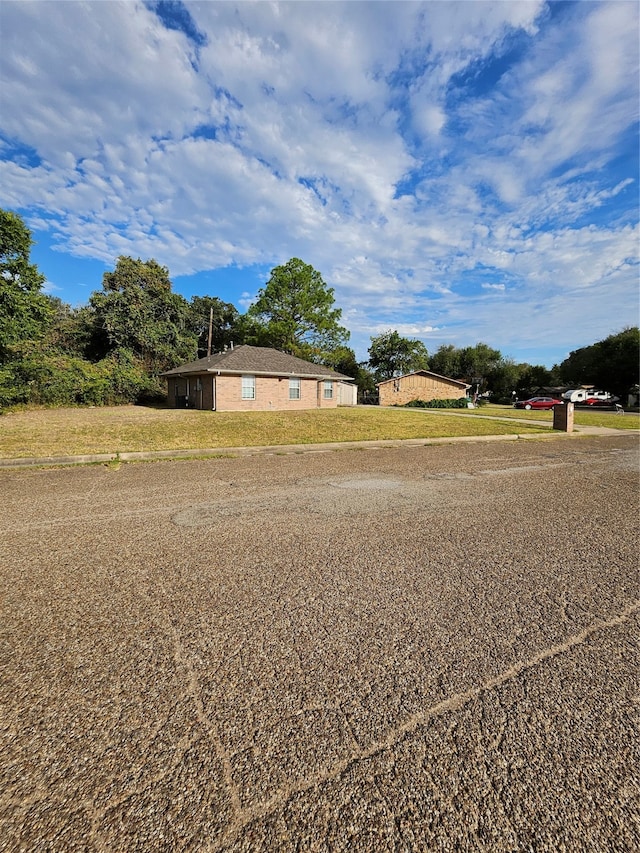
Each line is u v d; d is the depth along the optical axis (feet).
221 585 8.71
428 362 175.42
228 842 3.64
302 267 112.16
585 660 6.31
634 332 125.08
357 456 27.14
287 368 75.15
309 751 4.61
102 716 5.10
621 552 10.76
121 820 3.83
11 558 10.03
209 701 5.37
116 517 13.44
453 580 9.06
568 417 42.96
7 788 4.14
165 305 102.37
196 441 31.50
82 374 78.07
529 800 4.06
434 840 3.68
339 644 6.68
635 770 4.39
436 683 5.76
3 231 62.59
